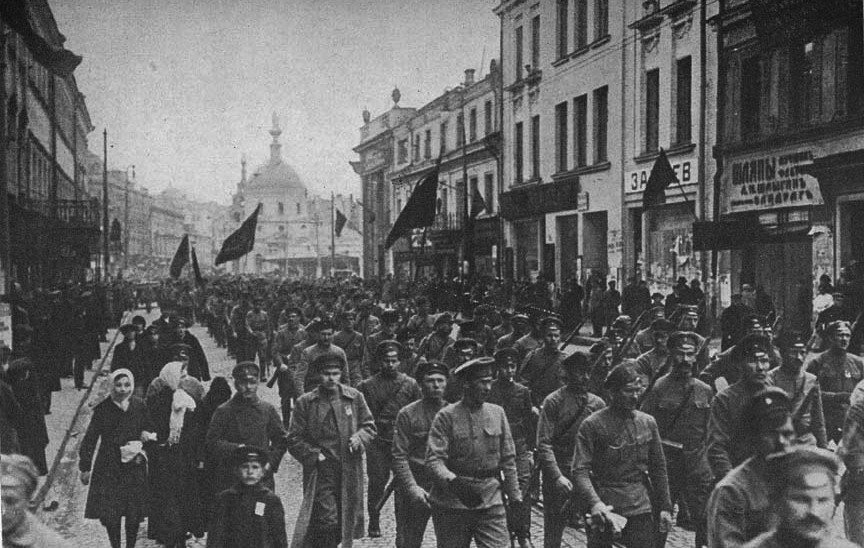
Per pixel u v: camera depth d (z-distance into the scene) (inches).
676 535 274.4
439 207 1486.2
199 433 275.3
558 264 1038.4
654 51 837.2
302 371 352.5
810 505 126.0
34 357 521.3
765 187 686.5
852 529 235.1
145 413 268.4
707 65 757.9
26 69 846.5
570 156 1010.7
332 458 256.5
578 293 847.1
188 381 288.8
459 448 215.8
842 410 296.5
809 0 629.6
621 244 892.0
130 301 1476.4
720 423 229.8
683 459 260.5
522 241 1171.3
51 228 944.3
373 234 1787.6
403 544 253.8
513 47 1167.0
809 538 127.1
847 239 599.8
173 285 1470.2
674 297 674.2
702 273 749.9
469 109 1397.6
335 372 259.0
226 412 259.6
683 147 786.2
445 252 1406.3
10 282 515.5
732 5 723.4
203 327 1306.6
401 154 1749.5
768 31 674.8
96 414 262.5
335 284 1428.4
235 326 697.0
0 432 304.5
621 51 890.1
